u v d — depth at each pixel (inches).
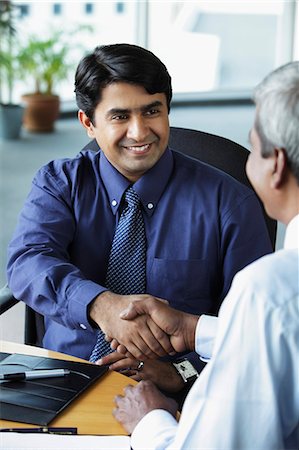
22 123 282.7
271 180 49.1
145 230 81.7
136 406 62.3
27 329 90.6
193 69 339.3
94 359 80.2
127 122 77.4
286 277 47.0
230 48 342.3
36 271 77.9
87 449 57.0
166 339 72.4
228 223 81.0
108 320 73.2
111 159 80.1
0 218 195.5
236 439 47.9
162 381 77.3
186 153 92.0
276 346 46.4
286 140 46.8
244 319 46.6
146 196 81.2
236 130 294.7
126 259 81.4
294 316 46.3
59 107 292.7
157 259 81.1
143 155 78.3
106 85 76.4
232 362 47.1
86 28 297.0
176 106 339.0
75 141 278.1
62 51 287.3
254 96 49.3
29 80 298.4
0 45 281.7
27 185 222.5
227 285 82.0
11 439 57.6
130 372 77.2
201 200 81.7
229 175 87.7
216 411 47.8
